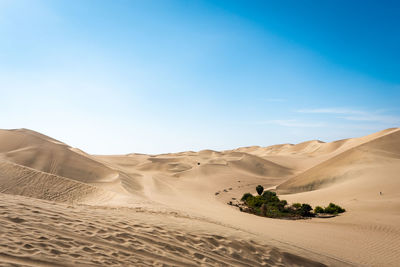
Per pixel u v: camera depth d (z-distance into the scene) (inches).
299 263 317.1
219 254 281.1
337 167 2367.1
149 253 235.1
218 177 3309.5
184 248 270.4
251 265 276.1
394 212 989.2
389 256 499.5
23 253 174.7
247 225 676.1
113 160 4252.0
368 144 2842.0
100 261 194.2
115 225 288.0
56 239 212.7
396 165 2042.3
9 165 1187.3
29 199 343.6
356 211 1098.1
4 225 212.4
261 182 3240.7
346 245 558.9
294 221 1025.5
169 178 3137.3
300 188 2321.6
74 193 1048.2
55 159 2351.1
